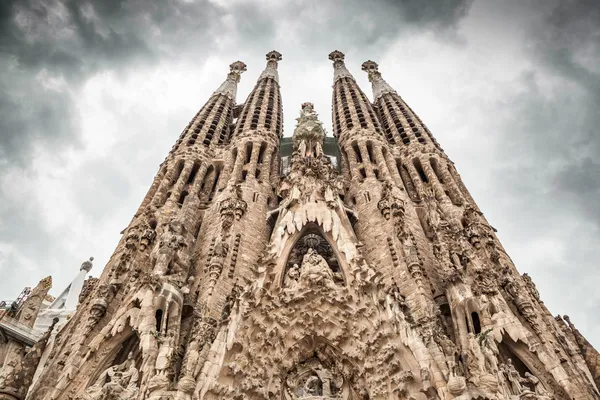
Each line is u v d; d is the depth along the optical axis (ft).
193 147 147.13
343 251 88.63
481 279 82.17
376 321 76.28
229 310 76.64
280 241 90.48
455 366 64.28
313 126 132.05
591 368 85.87
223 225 103.50
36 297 128.16
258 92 197.16
